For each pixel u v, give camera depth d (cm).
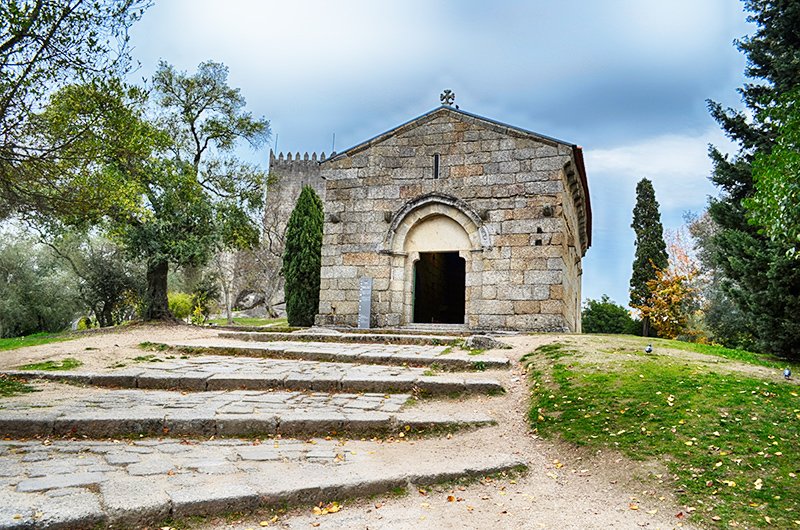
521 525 569
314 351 1380
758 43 2130
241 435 827
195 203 2295
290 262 2612
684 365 1105
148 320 2284
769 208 841
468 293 1973
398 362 1284
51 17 1079
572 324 2308
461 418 896
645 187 4072
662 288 3662
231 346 1484
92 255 3428
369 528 552
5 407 898
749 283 1678
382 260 2073
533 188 1934
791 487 616
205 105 2505
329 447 784
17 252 3397
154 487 582
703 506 597
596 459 741
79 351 1453
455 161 2041
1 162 1159
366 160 2138
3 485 575
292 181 6662
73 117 1231
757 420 784
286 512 583
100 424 816
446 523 570
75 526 496
